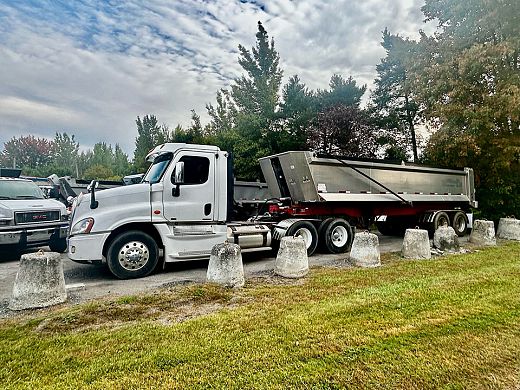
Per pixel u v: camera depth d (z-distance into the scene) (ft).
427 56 52.80
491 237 33.24
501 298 15.20
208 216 23.20
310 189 28.63
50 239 28.81
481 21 46.70
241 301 15.10
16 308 14.33
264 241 26.30
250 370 9.04
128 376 8.77
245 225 25.95
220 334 11.30
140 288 18.29
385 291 16.28
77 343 10.70
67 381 8.55
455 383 8.63
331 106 77.66
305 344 10.53
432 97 50.47
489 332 11.58
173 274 22.08
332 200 29.07
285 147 70.59
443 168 39.86
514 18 44.73
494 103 44.39
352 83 90.53
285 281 18.94
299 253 19.97
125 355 9.89
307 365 9.30
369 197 32.09
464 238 39.73
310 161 28.22
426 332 11.52
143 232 21.29
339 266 23.39
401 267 22.40
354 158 30.96
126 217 20.67
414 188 36.70
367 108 87.81
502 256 26.53
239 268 17.87
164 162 22.66
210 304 14.70
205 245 22.89
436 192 39.42
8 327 12.26
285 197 31.22
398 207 37.14
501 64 45.85
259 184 38.93
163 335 11.25
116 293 17.22
